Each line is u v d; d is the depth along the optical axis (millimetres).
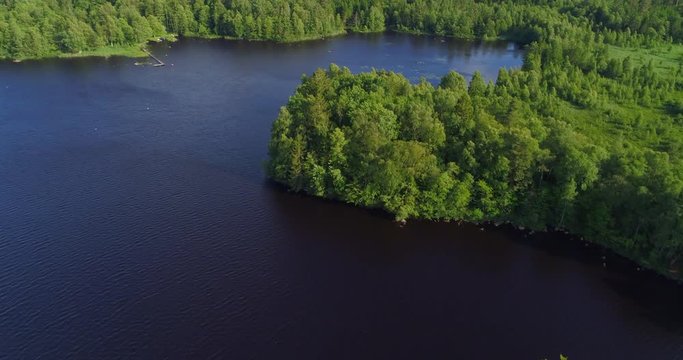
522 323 141000
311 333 135500
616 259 164625
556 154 175375
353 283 152875
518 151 171500
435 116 194375
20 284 146750
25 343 129125
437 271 158875
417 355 130375
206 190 194750
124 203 185000
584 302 148625
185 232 170875
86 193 190125
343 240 170750
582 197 171000
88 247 162125
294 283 151625
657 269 159125
